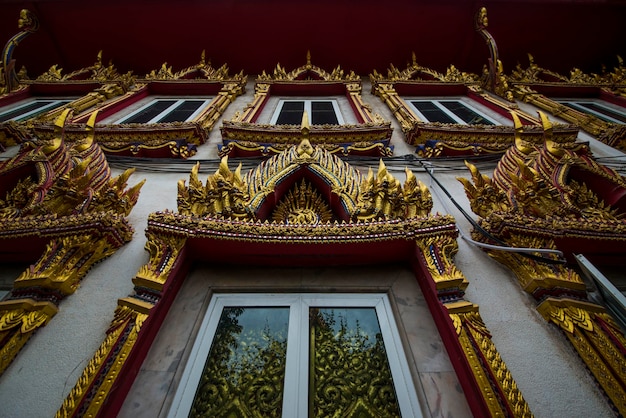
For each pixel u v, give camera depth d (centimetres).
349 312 255
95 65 855
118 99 720
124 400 194
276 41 896
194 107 739
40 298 228
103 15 835
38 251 271
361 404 207
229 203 307
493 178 400
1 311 213
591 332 215
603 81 879
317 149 412
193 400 203
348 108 741
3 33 855
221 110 675
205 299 254
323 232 266
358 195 336
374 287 267
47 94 801
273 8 841
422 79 881
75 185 305
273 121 671
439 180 427
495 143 506
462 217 350
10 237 257
